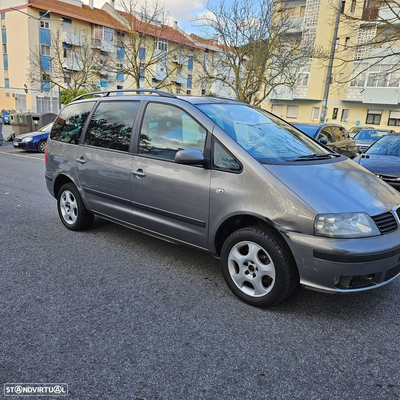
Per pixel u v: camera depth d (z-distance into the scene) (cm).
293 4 3009
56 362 234
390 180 661
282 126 409
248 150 316
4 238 458
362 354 252
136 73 2042
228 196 307
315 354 250
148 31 2967
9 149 1520
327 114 3144
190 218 338
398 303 323
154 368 231
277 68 1953
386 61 2672
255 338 265
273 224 283
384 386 222
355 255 261
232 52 1873
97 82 3594
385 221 288
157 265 388
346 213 272
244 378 225
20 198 679
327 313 303
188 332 269
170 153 356
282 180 289
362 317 298
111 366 232
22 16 3691
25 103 4000
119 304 306
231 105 393
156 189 361
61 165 481
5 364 231
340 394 214
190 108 352
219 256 342
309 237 269
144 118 389
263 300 298
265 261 298
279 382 222
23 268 371
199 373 228
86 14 4038
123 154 396
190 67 4281
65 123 492
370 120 3011
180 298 319
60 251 419
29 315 286
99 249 428
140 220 387
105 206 426
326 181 302
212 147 325
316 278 273
